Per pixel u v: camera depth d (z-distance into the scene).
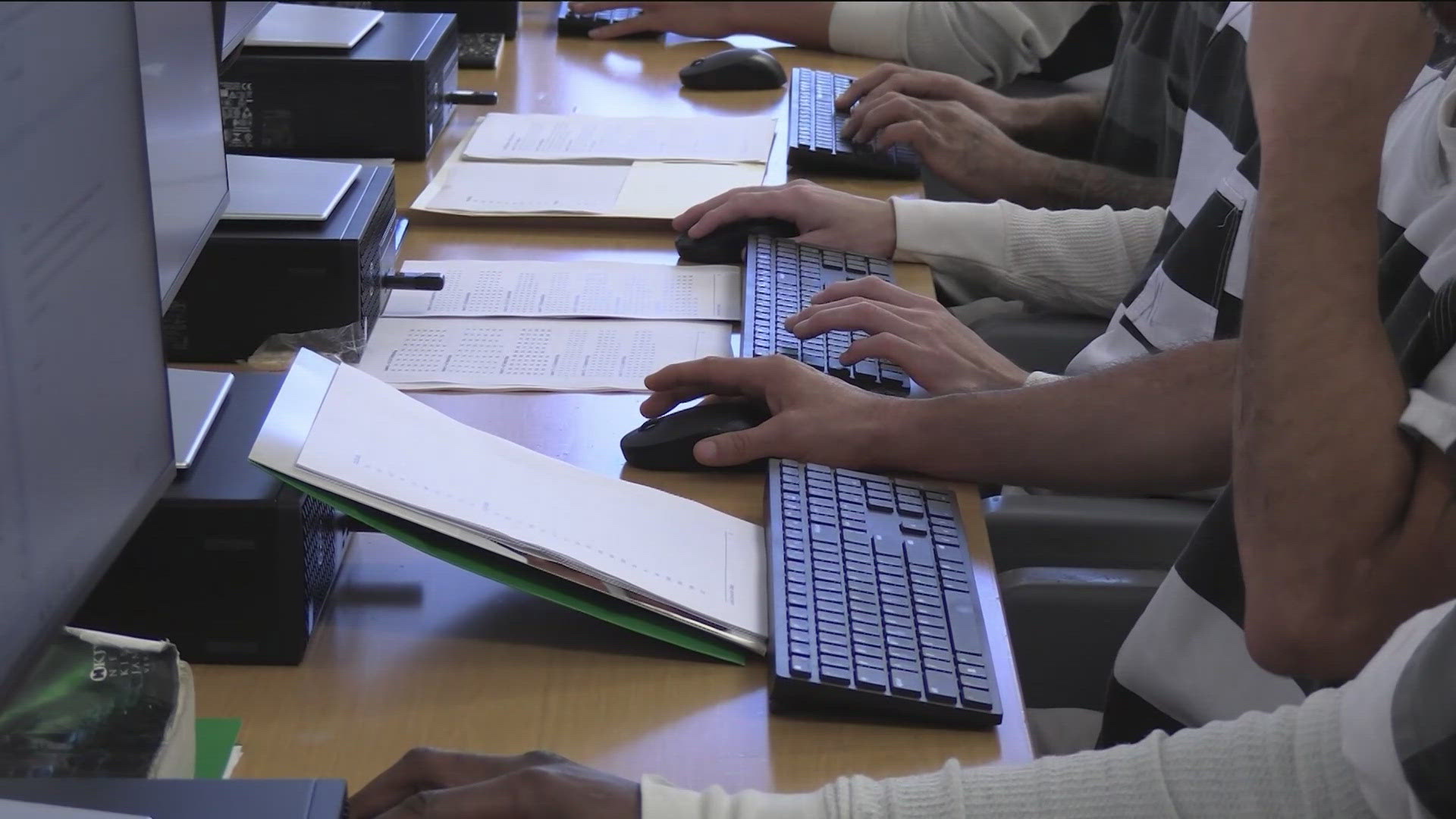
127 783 0.65
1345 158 0.76
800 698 0.87
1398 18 0.72
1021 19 2.45
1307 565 0.80
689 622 0.92
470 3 2.32
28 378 0.60
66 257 0.64
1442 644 0.60
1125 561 1.22
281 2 1.86
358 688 0.88
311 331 1.26
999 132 1.96
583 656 0.92
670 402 1.20
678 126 1.94
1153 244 1.67
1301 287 0.78
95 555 0.70
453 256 1.53
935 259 1.65
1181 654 1.07
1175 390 1.16
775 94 2.16
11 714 0.70
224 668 0.89
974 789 0.72
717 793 0.74
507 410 1.21
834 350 1.34
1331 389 0.78
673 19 2.42
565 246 1.59
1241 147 1.53
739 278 1.53
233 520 0.87
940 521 1.07
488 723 0.85
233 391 1.02
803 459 1.12
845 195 1.65
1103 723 1.14
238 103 1.69
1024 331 1.66
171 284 0.97
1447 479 0.77
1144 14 2.17
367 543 1.03
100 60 0.66
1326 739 0.65
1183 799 0.68
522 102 2.04
